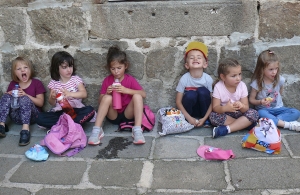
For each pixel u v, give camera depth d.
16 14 3.45
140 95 3.31
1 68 3.67
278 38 3.38
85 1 3.36
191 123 3.36
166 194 2.46
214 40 3.40
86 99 3.70
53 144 3.00
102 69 3.57
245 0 3.25
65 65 3.38
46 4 3.41
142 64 3.52
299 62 3.41
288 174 2.60
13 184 2.64
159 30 3.39
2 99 3.42
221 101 3.34
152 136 3.25
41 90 3.62
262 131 2.86
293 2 3.23
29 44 3.55
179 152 2.96
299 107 3.54
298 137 3.09
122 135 3.30
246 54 3.40
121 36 3.45
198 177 2.62
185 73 3.50
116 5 3.34
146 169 2.74
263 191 2.45
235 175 2.62
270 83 3.36
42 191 2.55
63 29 3.46
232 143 3.05
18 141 3.28
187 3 3.29
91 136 3.15
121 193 2.49
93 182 2.62
